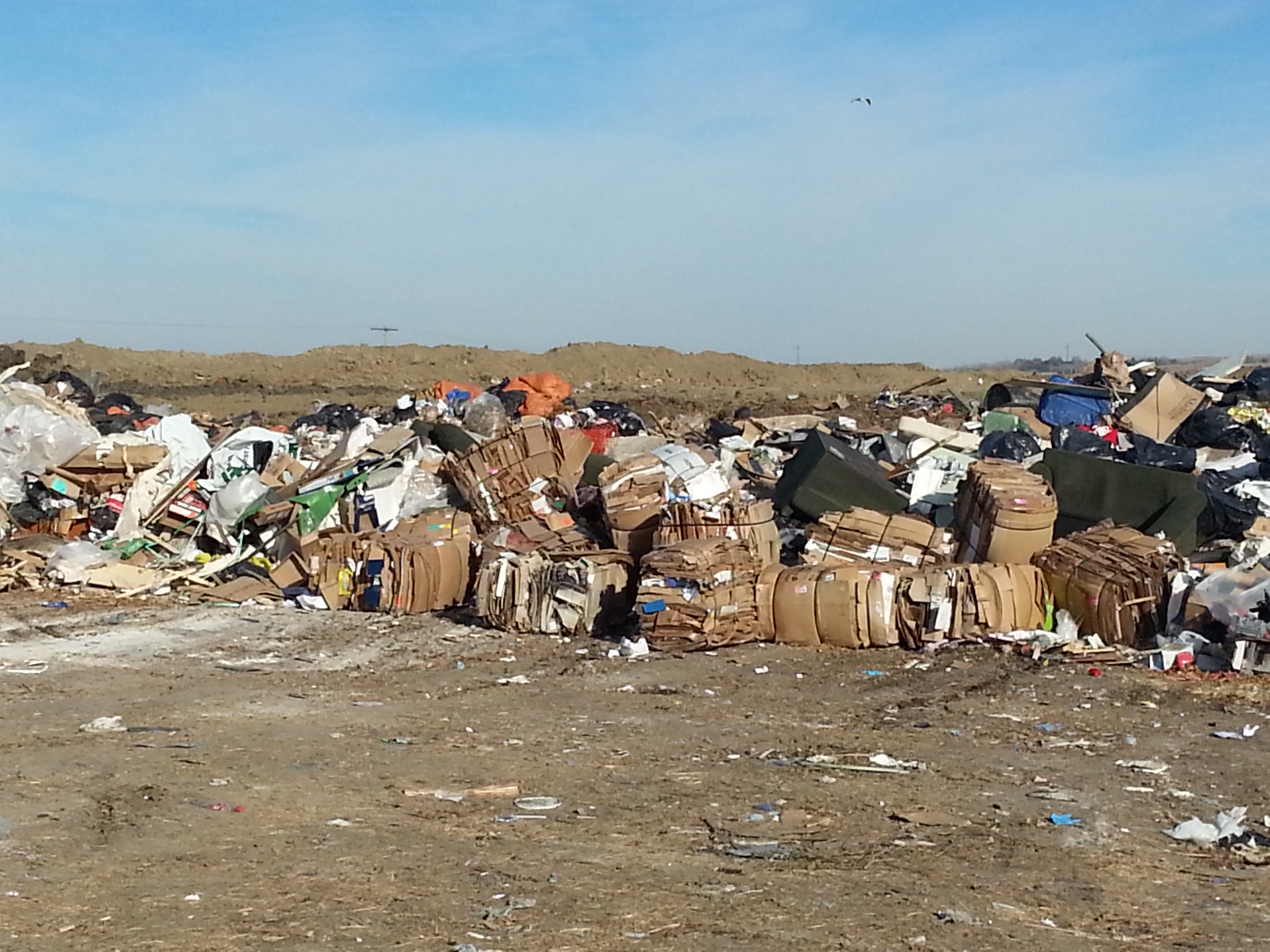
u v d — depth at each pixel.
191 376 52.00
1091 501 16.28
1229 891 6.39
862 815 7.61
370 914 5.70
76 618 15.35
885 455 21.44
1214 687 11.37
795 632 13.29
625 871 6.41
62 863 6.46
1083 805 7.95
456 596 15.80
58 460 18.73
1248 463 20.31
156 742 9.35
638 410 39.84
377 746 9.34
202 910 5.73
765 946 5.36
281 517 17.41
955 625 13.06
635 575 14.46
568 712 10.66
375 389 49.78
